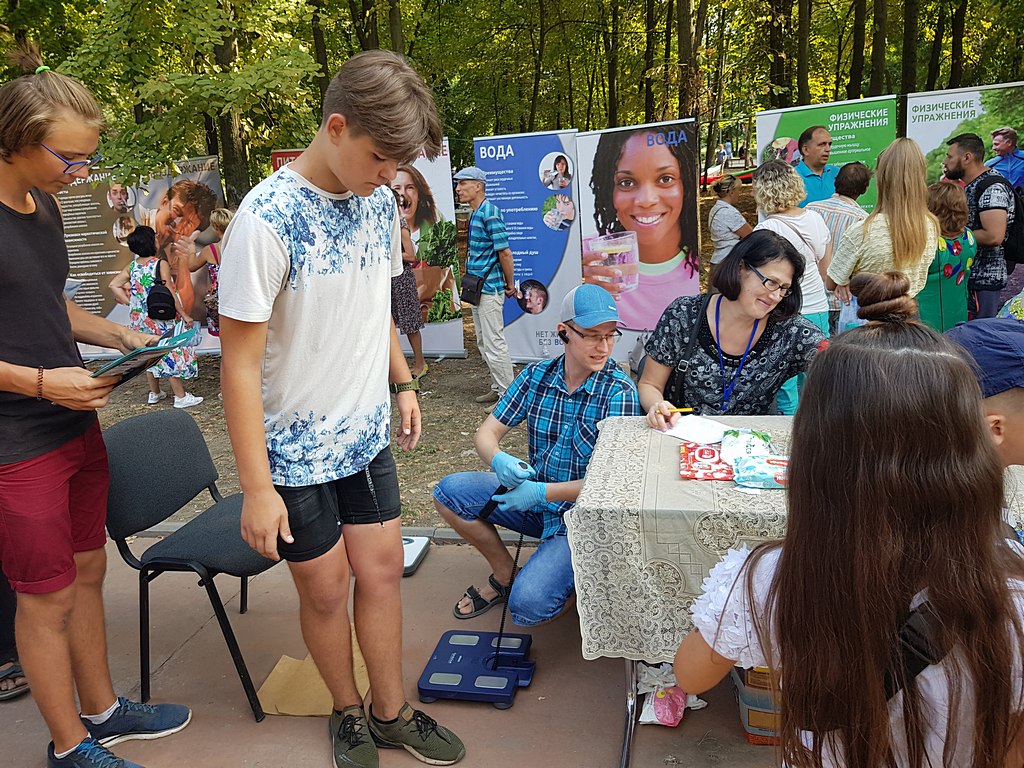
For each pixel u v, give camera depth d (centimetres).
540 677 278
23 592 219
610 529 208
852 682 94
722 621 112
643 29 1570
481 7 1617
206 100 677
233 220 189
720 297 283
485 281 599
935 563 90
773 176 456
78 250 823
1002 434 143
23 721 272
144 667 274
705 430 256
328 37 1324
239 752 249
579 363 279
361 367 215
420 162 735
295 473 209
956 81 1374
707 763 231
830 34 1545
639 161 634
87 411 237
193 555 263
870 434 91
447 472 490
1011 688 89
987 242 530
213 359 885
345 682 239
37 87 198
